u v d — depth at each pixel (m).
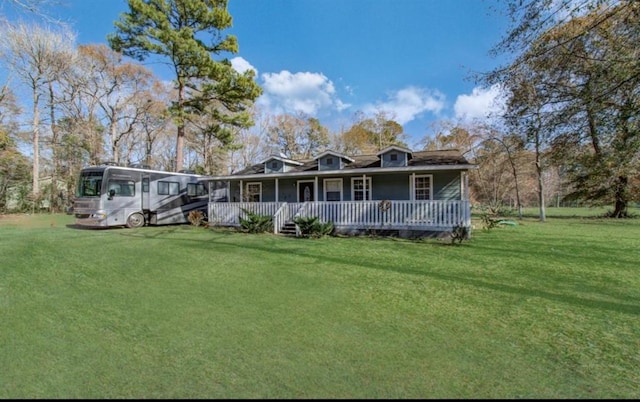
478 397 2.54
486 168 27.47
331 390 2.61
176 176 16.69
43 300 4.76
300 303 4.68
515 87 6.43
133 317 4.12
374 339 3.53
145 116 30.06
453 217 11.64
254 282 5.77
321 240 11.15
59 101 25.58
